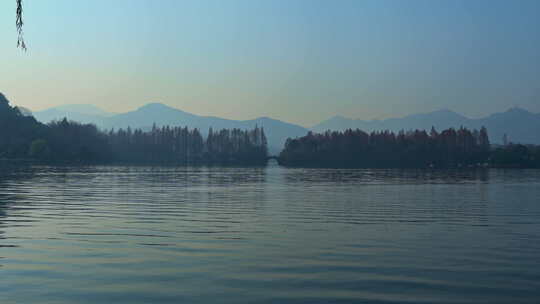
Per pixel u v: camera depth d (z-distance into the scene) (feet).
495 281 47.11
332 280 47.26
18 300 40.75
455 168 581.53
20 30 37.83
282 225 84.89
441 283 46.42
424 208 116.16
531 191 181.27
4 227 79.97
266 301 40.81
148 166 568.82
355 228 81.61
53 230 76.89
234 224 85.71
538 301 41.14
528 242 68.33
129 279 47.24
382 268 52.16
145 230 77.77
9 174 304.71
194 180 255.50
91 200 131.23
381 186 211.00
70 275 48.65
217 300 41.04
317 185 217.15
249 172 406.00
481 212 107.55
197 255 58.39
